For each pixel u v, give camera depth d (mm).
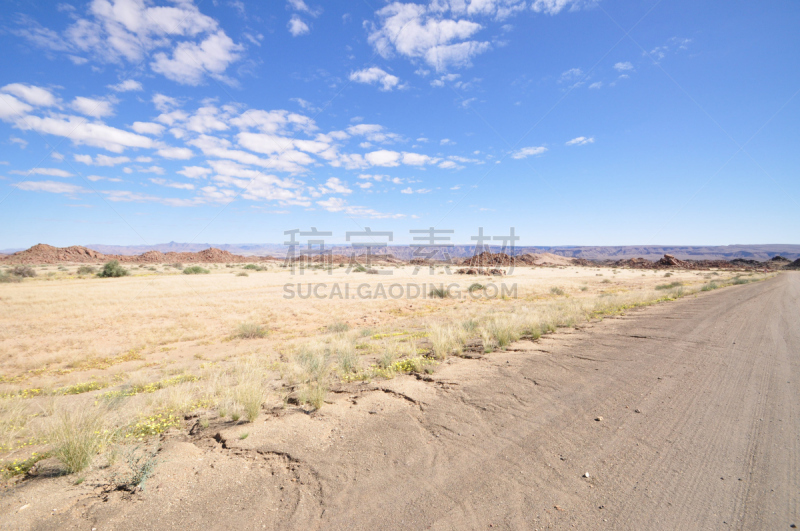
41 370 10969
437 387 6133
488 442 4090
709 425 4410
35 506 3039
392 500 3059
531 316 13273
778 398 5250
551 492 3125
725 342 8930
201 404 6004
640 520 2727
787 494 3006
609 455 3740
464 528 2693
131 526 2764
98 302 24953
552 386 5984
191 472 3590
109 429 4695
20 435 5043
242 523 2797
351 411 5168
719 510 2828
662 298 21156
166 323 18406
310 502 3055
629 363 7289
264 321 19594
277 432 4512
